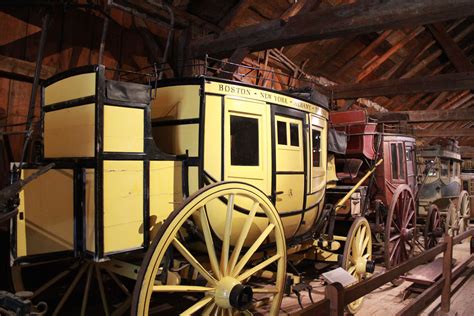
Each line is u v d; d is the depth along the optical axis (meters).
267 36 5.48
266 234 3.07
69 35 4.84
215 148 3.12
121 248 2.56
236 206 3.13
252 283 4.05
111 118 2.60
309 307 2.30
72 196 2.59
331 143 4.97
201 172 3.03
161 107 3.35
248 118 3.36
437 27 9.42
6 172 4.20
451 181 8.98
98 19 5.12
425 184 8.66
